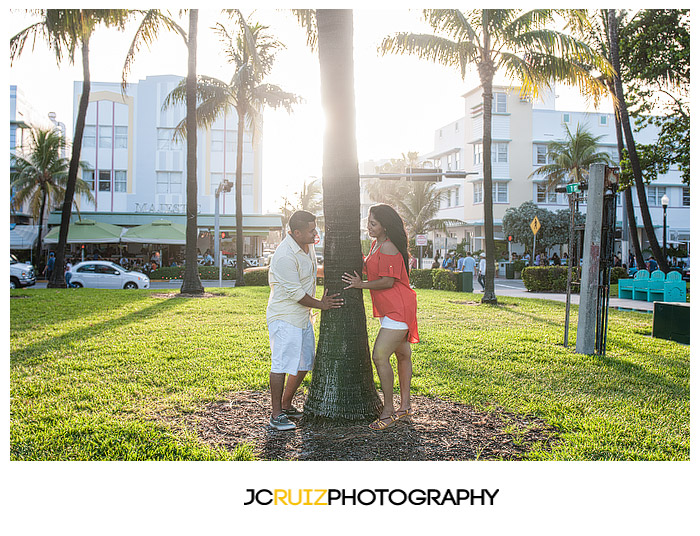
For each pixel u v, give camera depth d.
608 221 7.51
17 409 4.75
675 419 4.79
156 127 44.72
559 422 4.64
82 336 8.23
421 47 14.27
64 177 35.75
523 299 16.31
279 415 4.46
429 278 22.30
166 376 5.91
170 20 16.55
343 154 4.63
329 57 4.65
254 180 45.44
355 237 4.66
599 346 7.54
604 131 43.69
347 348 4.60
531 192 42.09
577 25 14.25
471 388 5.59
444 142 48.59
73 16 10.80
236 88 22.06
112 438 4.15
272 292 4.54
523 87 14.84
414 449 4.07
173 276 31.20
